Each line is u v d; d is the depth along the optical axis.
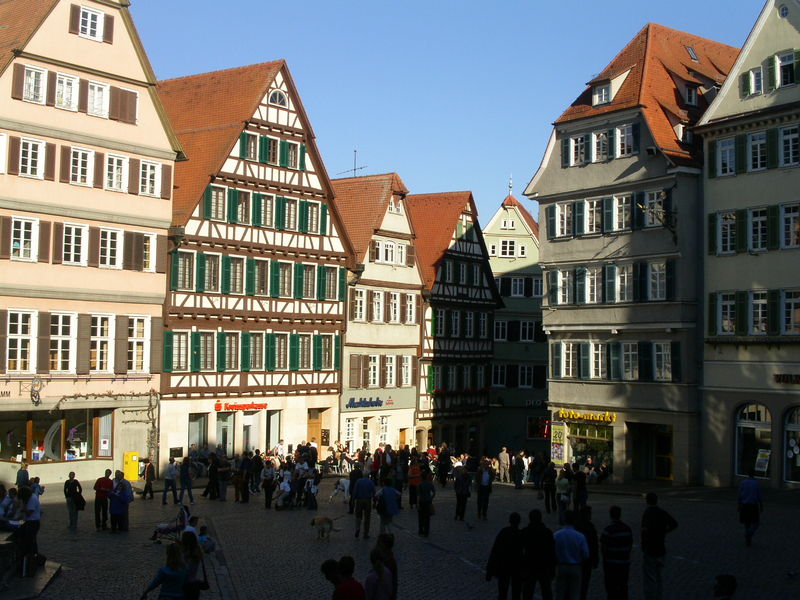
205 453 43.78
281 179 47.81
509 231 67.00
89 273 38.50
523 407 65.75
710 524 27.23
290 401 48.22
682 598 17.94
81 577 19.38
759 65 38.22
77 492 25.64
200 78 50.25
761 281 37.66
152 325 41.06
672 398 40.81
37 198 36.78
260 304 46.72
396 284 55.03
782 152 37.28
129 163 39.97
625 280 43.06
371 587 13.23
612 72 44.72
